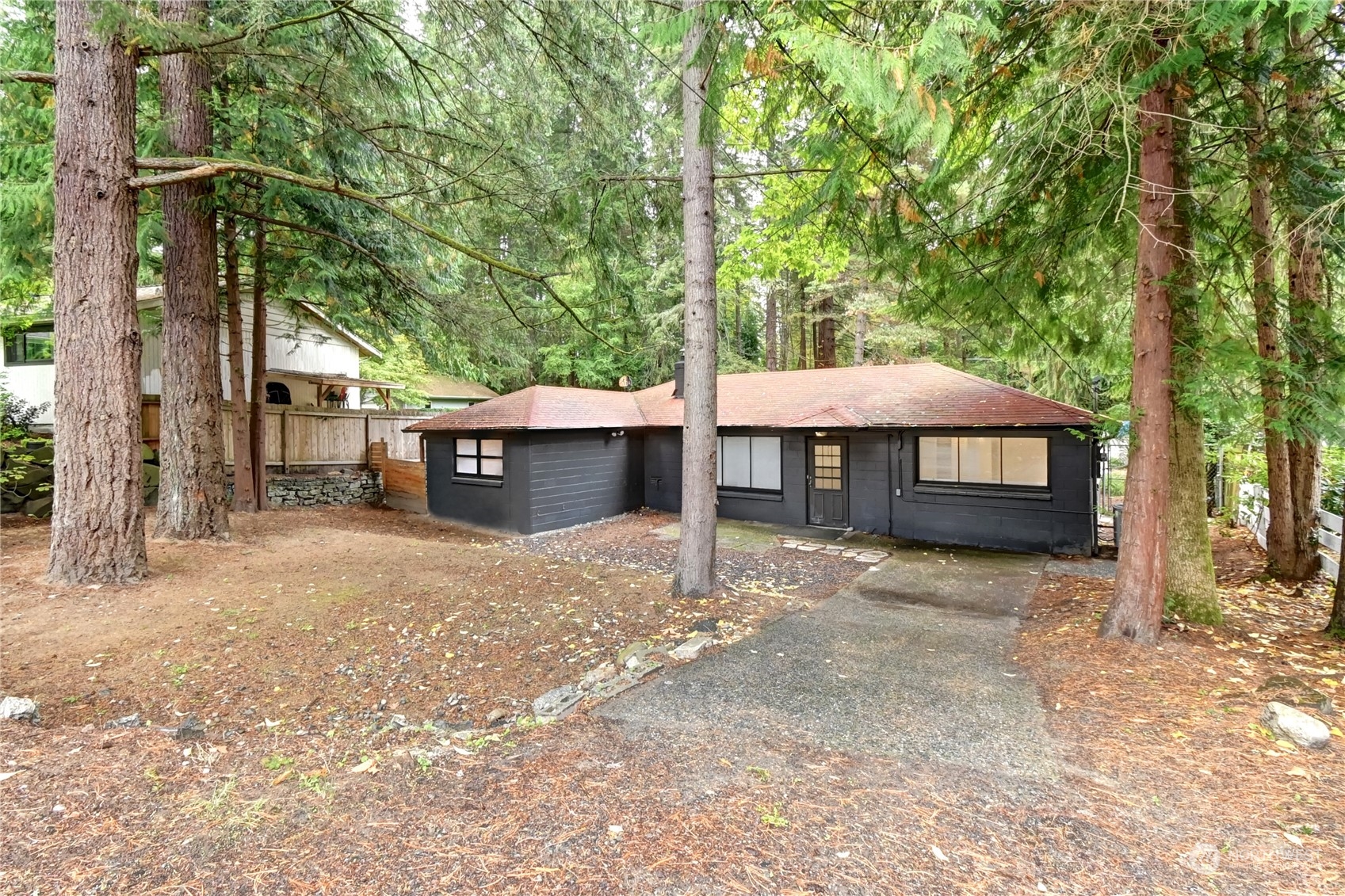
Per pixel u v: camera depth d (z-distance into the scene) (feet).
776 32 9.24
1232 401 14.79
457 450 42.39
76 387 19.84
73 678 13.52
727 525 39.50
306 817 7.69
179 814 7.63
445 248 34.22
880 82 8.17
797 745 10.33
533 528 37.81
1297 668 13.44
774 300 71.15
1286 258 18.42
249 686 13.87
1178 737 10.33
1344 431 13.83
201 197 26.55
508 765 9.42
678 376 46.44
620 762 9.57
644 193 23.75
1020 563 28.22
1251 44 14.37
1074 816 8.04
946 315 22.22
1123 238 18.49
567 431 40.19
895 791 8.71
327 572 23.63
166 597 19.44
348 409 52.39
